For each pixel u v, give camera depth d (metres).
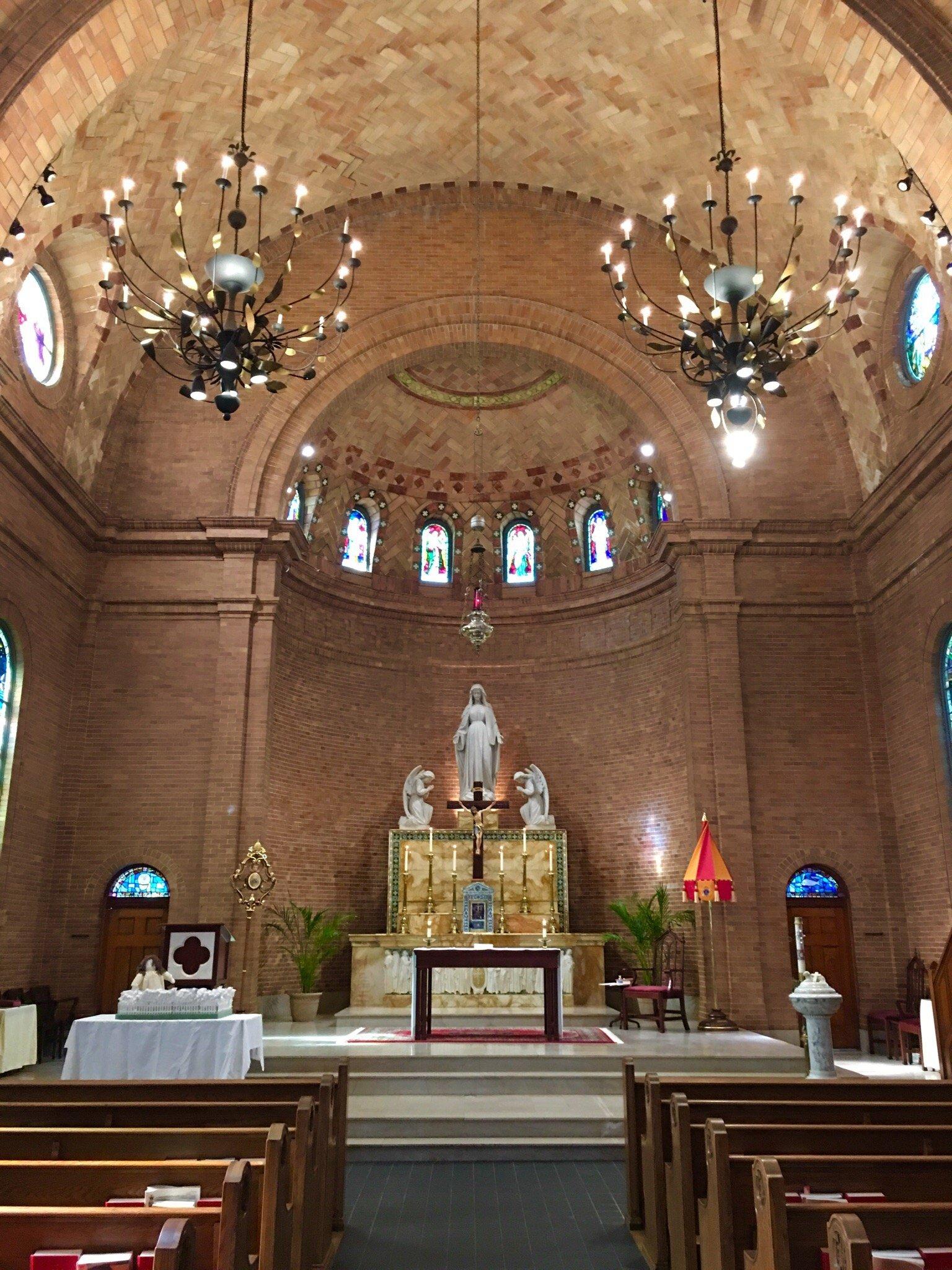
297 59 16.12
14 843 16.50
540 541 24.66
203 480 19.66
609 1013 18.38
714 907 17.75
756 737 18.73
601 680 22.89
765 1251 4.70
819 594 19.36
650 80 16.67
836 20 11.98
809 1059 12.93
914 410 17.28
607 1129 11.03
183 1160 5.98
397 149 18.95
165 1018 11.53
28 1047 15.04
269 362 10.44
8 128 11.09
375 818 22.41
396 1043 14.95
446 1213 8.43
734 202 18.33
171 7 11.80
